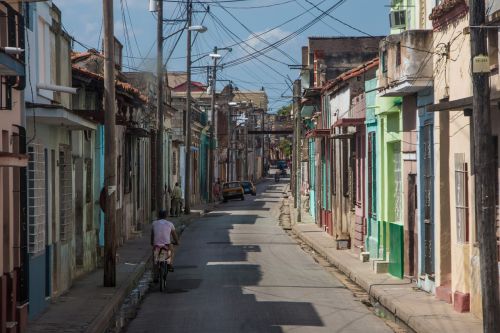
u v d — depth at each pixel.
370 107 23.62
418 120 18.69
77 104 22.36
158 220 20.12
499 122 13.55
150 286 20.30
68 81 20.45
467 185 15.30
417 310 15.41
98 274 21.47
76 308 15.84
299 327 14.36
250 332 13.87
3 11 12.70
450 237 16.91
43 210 15.49
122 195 29.94
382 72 20.12
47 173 16.38
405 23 20.78
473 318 14.48
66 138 18.36
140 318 15.63
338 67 44.97
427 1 18.58
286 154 146.62
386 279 20.28
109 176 18.75
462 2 15.16
